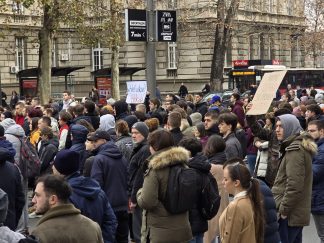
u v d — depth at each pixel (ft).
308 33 220.43
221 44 145.28
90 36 128.98
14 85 177.27
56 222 18.08
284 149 28.07
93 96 119.03
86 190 22.35
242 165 20.80
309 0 222.69
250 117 45.85
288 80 160.45
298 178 26.91
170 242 24.20
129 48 196.65
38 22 178.29
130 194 31.71
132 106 71.72
